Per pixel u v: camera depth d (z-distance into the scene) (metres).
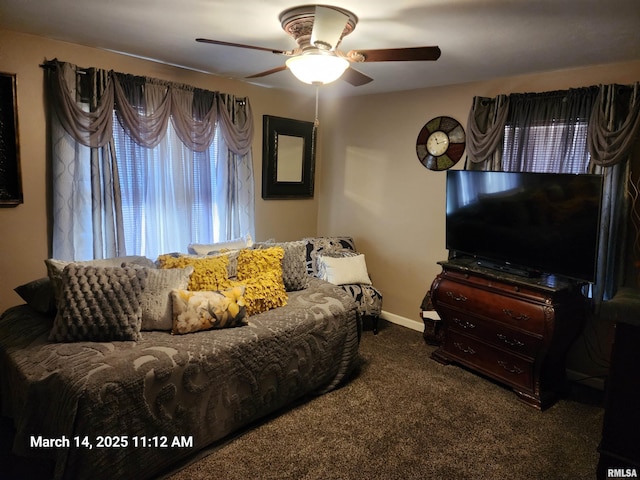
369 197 4.35
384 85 3.70
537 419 2.57
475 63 2.82
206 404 2.09
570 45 2.37
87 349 1.98
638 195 2.66
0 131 2.62
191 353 2.04
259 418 2.43
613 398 1.91
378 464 2.12
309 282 3.29
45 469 1.81
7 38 2.55
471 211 3.21
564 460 2.20
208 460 2.10
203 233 3.69
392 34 2.28
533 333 2.66
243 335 2.30
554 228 2.69
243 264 2.92
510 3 1.81
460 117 3.53
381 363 3.29
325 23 1.79
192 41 2.65
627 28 2.06
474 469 2.11
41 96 2.73
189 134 3.41
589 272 2.55
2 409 2.14
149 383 1.86
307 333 2.60
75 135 2.78
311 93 4.35
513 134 3.11
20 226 2.76
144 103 3.12
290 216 4.61
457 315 3.15
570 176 2.56
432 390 2.88
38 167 2.79
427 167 3.79
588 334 2.97
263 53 2.89
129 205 3.18
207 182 3.65
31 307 2.42
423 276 3.96
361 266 3.98
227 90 3.77
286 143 4.36
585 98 2.75
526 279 2.81
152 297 2.29
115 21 2.32
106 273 2.20
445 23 2.09
